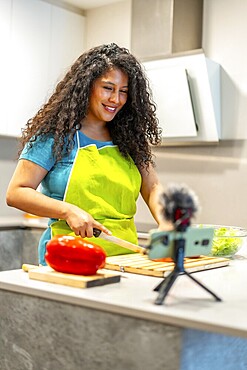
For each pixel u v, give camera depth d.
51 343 1.37
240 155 3.42
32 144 1.87
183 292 1.42
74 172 1.87
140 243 3.22
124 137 2.05
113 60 1.95
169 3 3.39
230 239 2.03
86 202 1.87
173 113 3.40
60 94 1.96
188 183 3.67
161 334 1.18
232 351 1.37
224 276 1.69
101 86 1.93
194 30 3.55
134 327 1.23
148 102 2.10
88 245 1.48
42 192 1.98
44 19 3.85
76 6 4.14
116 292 1.37
